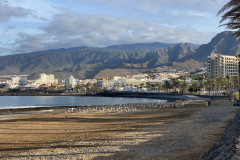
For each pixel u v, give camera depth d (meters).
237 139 15.65
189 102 111.62
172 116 50.50
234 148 13.87
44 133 34.28
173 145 21.72
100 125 40.94
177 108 76.31
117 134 30.03
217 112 51.59
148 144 22.89
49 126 41.59
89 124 42.84
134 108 83.56
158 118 48.03
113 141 25.48
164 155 18.61
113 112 68.88
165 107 84.62
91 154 20.30
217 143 19.16
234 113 46.69
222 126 31.16
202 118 42.47
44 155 21.09
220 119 38.75
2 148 25.06
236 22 30.34
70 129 37.28
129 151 20.58
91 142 25.67
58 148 23.64
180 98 173.12
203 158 16.42
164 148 20.81
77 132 33.91
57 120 50.50
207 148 19.88
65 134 32.59
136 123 41.03
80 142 26.02
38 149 23.86
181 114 53.81
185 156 17.97
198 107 75.75
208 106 76.44
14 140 29.31
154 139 25.16
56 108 98.38
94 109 81.38
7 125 43.59
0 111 82.50
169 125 35.59
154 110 71.31
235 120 28.48
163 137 25.95
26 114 69.56
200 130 28.83
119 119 49.56
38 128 39.47
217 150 15.88
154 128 33.34
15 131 36.62
